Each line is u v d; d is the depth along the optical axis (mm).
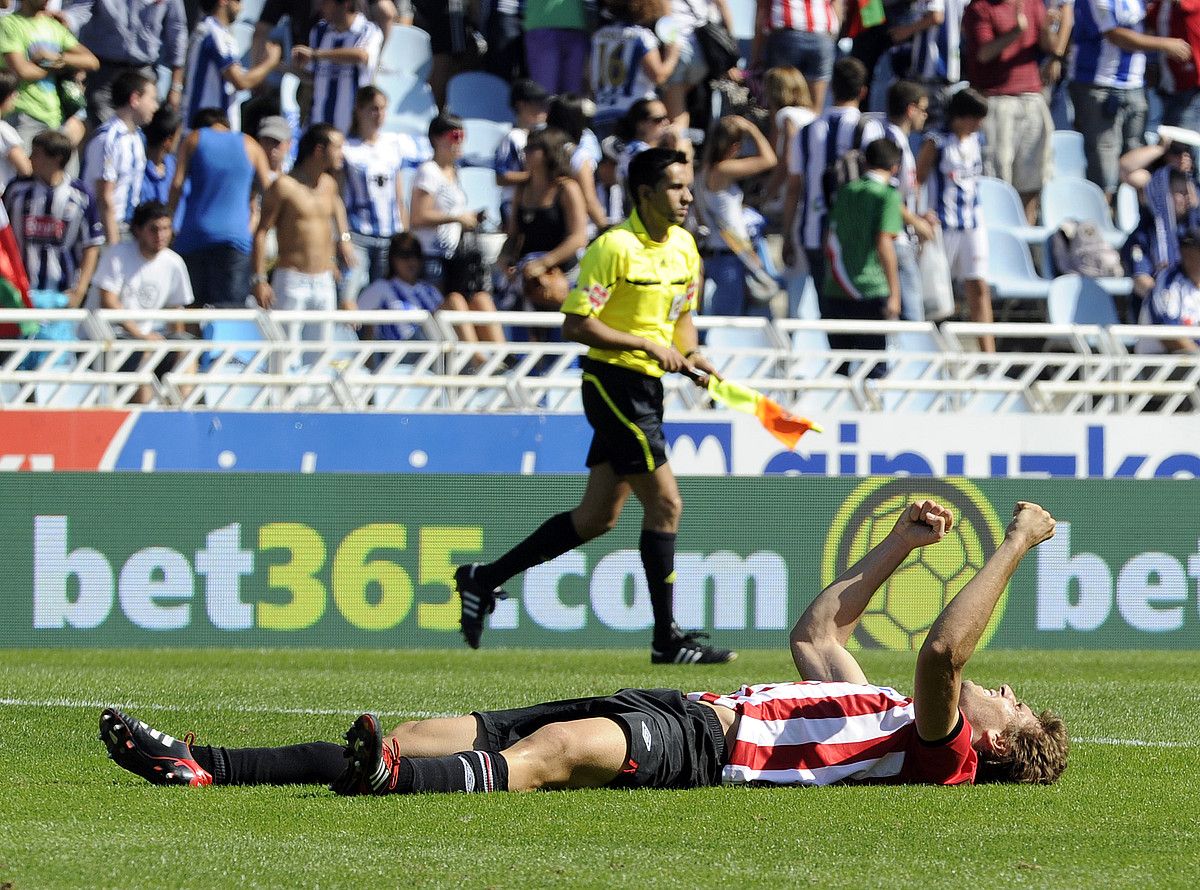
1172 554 35344
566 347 35281
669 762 15781
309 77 44438
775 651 33875
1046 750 16766
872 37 48500
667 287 27078
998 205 46531
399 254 37688
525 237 37750
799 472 35656
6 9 44938
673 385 35688
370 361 38094
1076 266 45562
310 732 20547
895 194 38344
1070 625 35031
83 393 34406
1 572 32219
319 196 37719
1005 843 13984
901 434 35969
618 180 40656
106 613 32469
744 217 43062
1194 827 14859
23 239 36844
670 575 28562
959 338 41875
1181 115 49156
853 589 17141
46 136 36906
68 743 19203
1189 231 41906
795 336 40812
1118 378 37969
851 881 12469
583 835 13961
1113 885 12492
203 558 32719
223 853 13117
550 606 33594
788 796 15742
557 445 34781
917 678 15695
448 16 47500
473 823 14336
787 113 42500
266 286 37781
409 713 22500
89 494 32406
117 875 12312
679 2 43781
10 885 11953
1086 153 49469
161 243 36125
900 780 16391
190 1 47438
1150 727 22516
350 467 34125
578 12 45062
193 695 24172
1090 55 48938
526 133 41625
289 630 32906
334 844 13500
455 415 34469
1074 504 35031
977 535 34719
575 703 16188
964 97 42500
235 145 38094
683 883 12312
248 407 34000
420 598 33281
